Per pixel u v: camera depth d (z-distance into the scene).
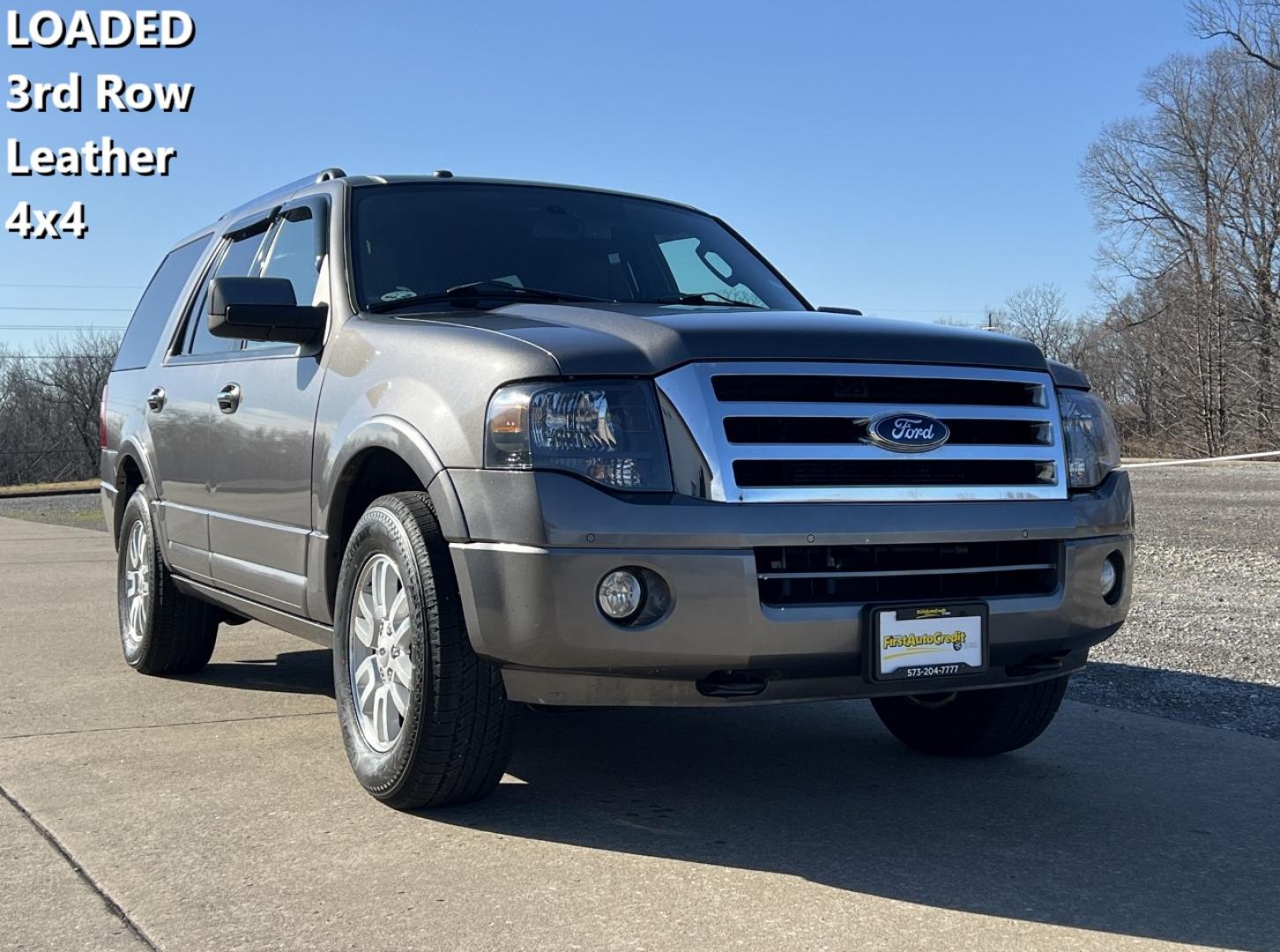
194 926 2.81
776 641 3.21
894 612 3.32
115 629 7.45
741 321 3.51
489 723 3.46
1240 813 3.79
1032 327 59.41
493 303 4.27
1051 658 3.72
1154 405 50.12
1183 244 48.34
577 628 3.14
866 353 3.44
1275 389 43.44
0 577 10.66
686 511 3.17
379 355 3.88
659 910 2.93
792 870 3.22
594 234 4.91
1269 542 11.96
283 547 4.39
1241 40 45.56
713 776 4.17
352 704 3.88
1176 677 5.77
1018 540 3.54
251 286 4.23
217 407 4.98
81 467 72.00
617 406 3.25
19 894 3.01
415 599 3.44
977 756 4.42
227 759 4.30
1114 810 3.80
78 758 4.31
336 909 2.92
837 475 3.34
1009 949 2.73
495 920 2.86
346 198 4.63
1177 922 2.91
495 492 3.25
